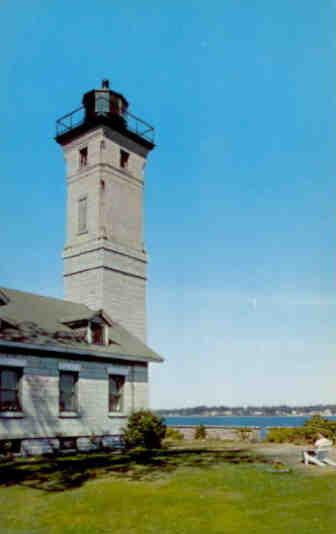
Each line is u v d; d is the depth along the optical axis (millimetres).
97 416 28094
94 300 33750
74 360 27297
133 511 13078
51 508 13539
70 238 36281
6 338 23672
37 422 24766
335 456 22484
